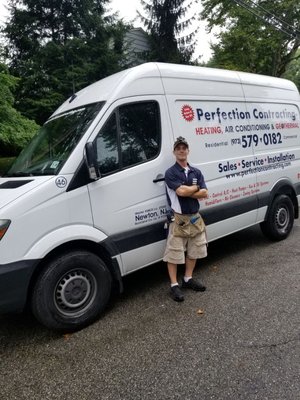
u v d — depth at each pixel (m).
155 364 2.81
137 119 3.84
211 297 3.91
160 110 4.03
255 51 18.58
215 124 4.61
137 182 3.77
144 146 3.88
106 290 3.59
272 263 4.81
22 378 2.76
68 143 3.52
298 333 3.08
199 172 3.90
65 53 15.83
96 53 16.83
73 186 3.31
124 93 3.75
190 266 4.11
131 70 3.90
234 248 5.58
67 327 3.34
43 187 3.16
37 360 2.99
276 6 16.47
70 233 3.27
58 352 3.09
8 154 11.12
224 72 4.91
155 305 3.83
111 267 3.68
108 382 2.64
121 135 3.70
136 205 3.78
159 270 4.86
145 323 3.46
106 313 3.72
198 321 3.42
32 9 16.72
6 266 2.96
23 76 15.45
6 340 3.35
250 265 4.80
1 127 8.84
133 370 2.76
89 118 3.60
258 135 5.26
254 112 5.23
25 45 16.44
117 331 3.36
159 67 4.12
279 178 5.63
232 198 4.83
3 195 3.19
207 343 3.04
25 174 3.62
